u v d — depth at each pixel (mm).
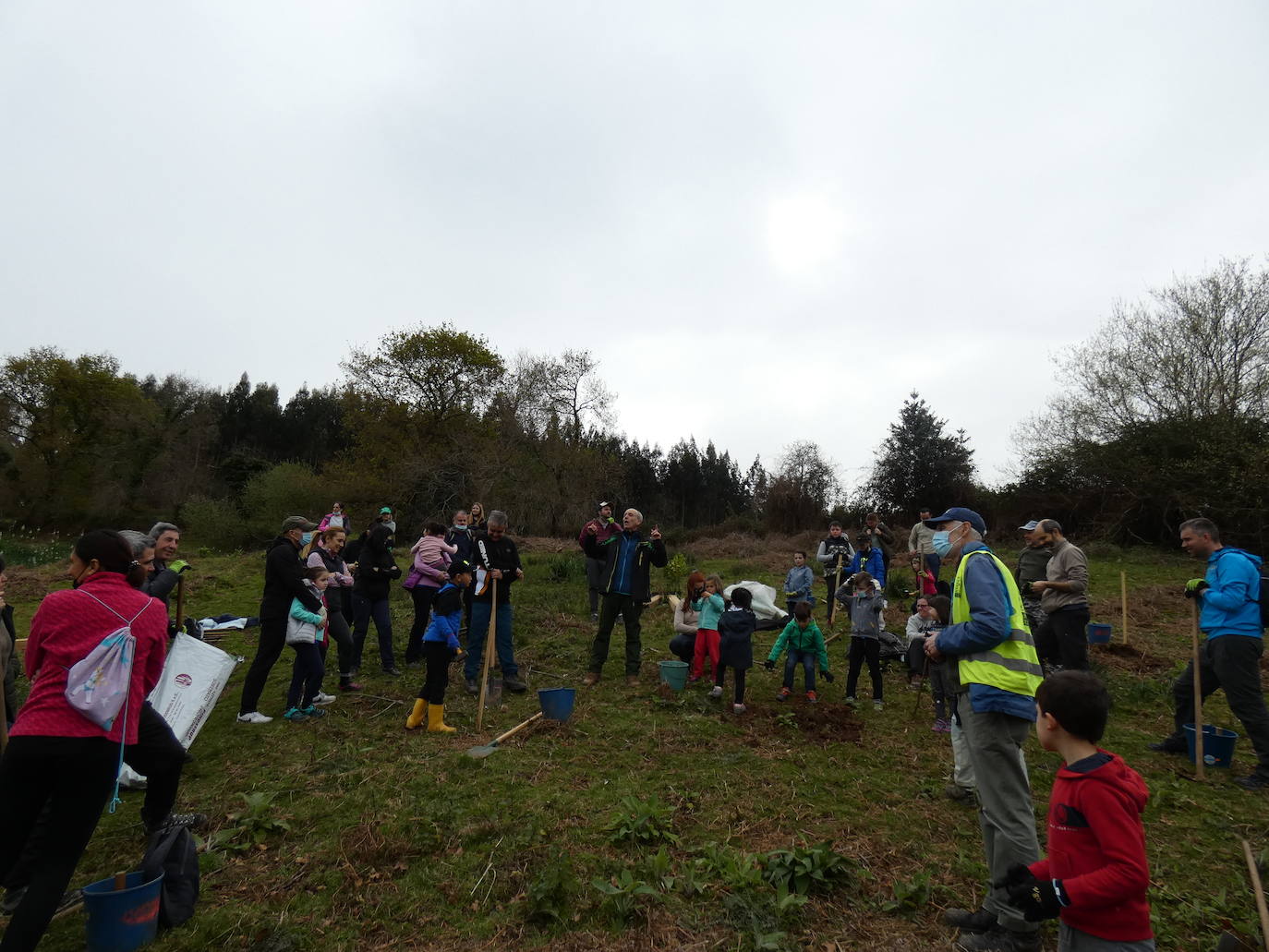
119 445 34250
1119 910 2307
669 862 3838
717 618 7844
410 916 3439
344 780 4949
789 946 3215
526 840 4094
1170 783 5293
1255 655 5277
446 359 33594
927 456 32344
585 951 3180
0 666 3918
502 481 31531
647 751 5676
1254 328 20906
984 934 3230
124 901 3061
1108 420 22438
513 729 5918
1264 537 18078
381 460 32906
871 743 6035
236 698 6988
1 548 20688
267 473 33344
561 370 34562
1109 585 14609
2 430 34062
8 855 2906
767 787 5016
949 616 6762
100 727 2961
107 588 3207
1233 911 3580
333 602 7016
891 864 3980
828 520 31781
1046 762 5727
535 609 10852
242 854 4023
